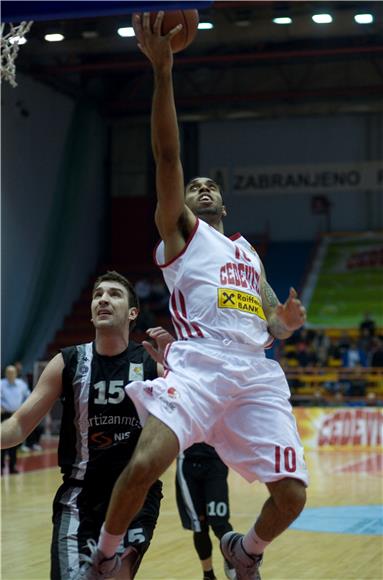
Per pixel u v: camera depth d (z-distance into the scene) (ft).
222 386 13.02
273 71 92.68
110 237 99.40
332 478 48.96
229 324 13.38
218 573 24.18
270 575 23.89
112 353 14.79
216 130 100.22
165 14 13.16
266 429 13.21
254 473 13.29
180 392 12.67
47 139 85.66
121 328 14.79
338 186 98.07
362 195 97.60
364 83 90.43
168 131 13.14
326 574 23.99
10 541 29.84
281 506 13.29
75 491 14.32
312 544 28.96
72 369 14.69
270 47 81.76
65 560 13.57
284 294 93.35
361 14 68.03
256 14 72.28
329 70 91.40
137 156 98.99
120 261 98.58
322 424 68.08
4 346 77.77
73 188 90.79
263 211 99.50
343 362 77.15
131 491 12.09
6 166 78.18
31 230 82.58
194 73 94.32
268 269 96.53
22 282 81.05
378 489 43.98
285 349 82.02
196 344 13.24
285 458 13.14
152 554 27.40
